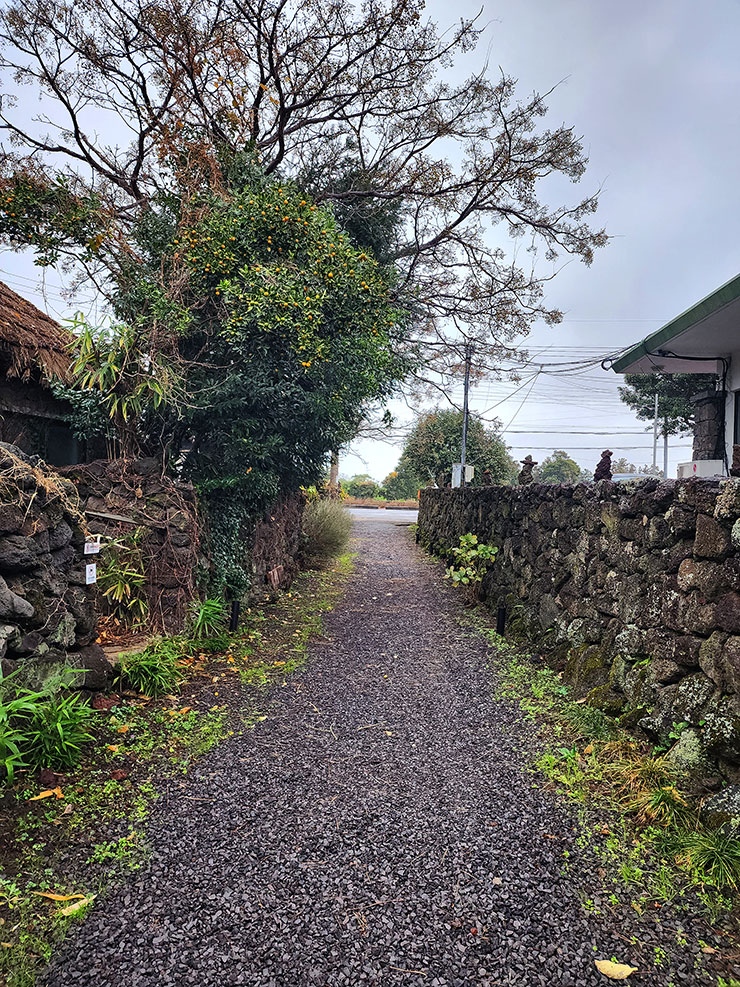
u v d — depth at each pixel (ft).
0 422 21.27
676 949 6.51
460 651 17.99
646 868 7.80
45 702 10.27
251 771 10.43
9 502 10.52
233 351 20.89
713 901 7.16
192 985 5.97
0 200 20.76
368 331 22.11
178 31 25.90
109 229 21.35
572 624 15.43
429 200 34.01
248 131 30.12
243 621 20.62
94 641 13.05
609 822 8.84
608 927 6.84
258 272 19.53
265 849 8.20
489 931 6.78
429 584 29.40
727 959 6.35
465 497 30.66
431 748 11.48
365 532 55.06
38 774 9.50
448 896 7.33
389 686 14.93
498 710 13.35
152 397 18.56
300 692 14.39
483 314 38.06
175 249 21.01
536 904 7.20
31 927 6.62
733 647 8.90
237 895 7.27
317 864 7.90
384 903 7.20
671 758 9.51
